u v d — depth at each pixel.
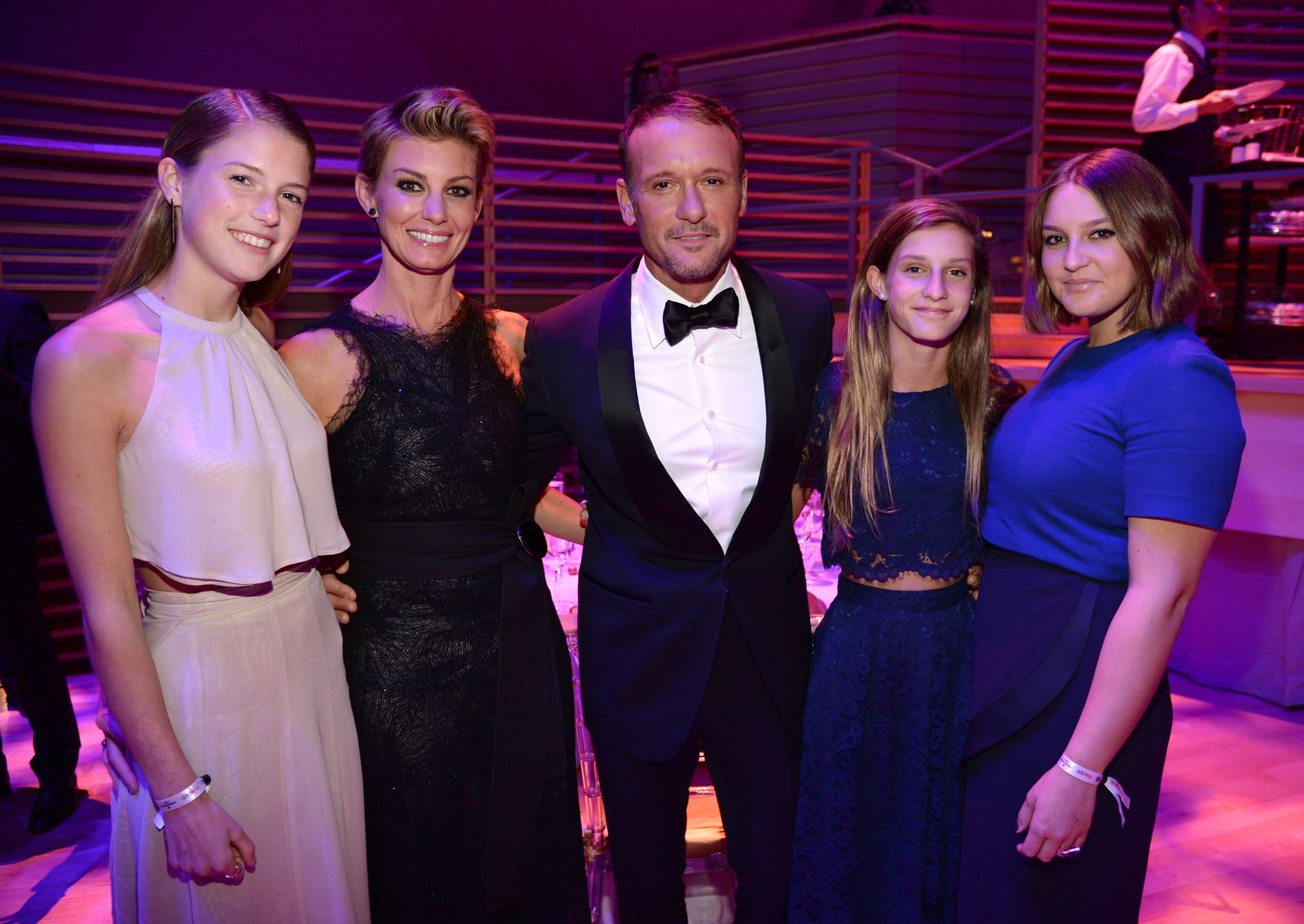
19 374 2.88
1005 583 1.72
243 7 8.46
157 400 1.46
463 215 1.80
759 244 8.84
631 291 1.97
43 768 3.07
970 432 1.86
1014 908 1.67
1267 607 3.85
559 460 2.04
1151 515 1.49
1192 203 4.32
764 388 1.91
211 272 1.54
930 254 1.77
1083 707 1.60
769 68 8.82
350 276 6.97
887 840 1.88
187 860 1.45
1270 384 3.44
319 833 1.61
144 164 5.46
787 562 1.99
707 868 2.46
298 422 1.64
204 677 1.52
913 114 8.31
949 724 1.86
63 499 1.40
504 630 1.86
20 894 2.71
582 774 2.46
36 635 3.03
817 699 1.90
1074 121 7.08
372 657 1.79
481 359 1.88
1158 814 3.02
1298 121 4.54
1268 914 2.52
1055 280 1.68
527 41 9.55
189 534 1.47
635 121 1.83
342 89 8.95
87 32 7.93
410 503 1.78
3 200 4.91
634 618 1.91
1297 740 3.52
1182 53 4.34
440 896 1.83
